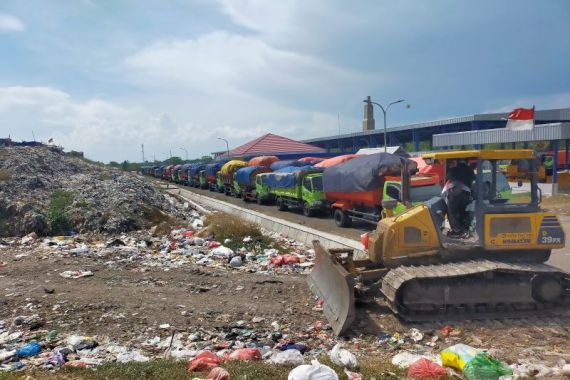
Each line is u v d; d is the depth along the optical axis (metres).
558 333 7.51
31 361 6.49
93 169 33.75
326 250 9.70
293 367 5.84
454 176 9.16
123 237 18.66
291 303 9.48
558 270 8.16
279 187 27.64
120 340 7.59
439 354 6.81
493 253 8.67
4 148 32.34
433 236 8.82
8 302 9.38
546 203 25.25
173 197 37.59
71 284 10.77
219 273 12.08
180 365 5.95
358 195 18.72
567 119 48.06
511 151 8.48
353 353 6.93
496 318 8.16
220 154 92.88
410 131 59.00
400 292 8.16
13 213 19.75
